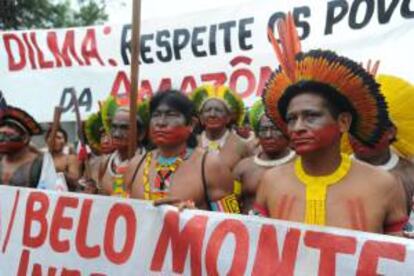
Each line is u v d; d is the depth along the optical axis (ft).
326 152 7.11
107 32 16.74
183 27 15.70
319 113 6.97
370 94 6.97
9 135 12.24
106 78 16.72
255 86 14.82
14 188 9.93
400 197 7.06
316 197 7.13
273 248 7.55
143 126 12.42
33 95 17.42
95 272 9.05
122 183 12.28
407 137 9.16
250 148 14.46
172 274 8.39
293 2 14.16
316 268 7.22
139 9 11.52
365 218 6.89
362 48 13.17
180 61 15.75
